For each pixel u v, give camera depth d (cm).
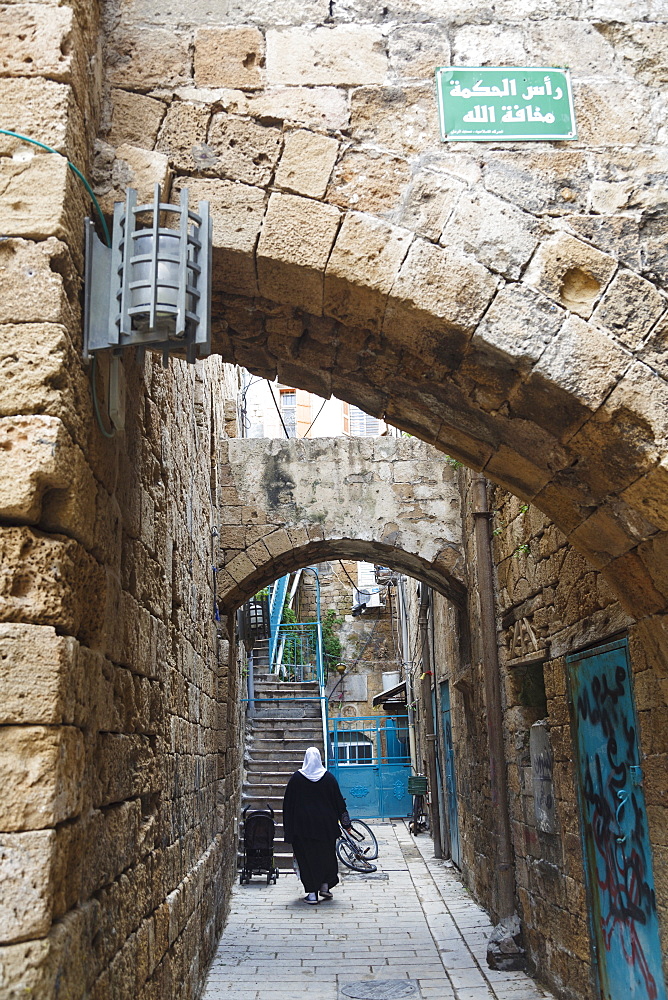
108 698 308
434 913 843
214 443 873
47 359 255
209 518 787
